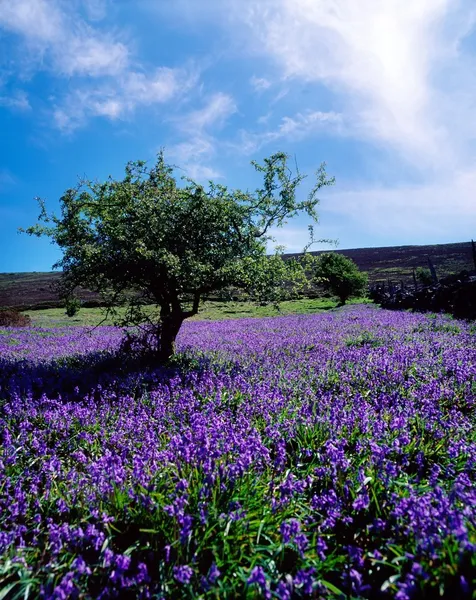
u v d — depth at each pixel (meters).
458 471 3.88
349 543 3.05
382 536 2.94
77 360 11.35
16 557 2.71
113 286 9.98
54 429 5.35
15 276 130.50
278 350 11.76
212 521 3.00
